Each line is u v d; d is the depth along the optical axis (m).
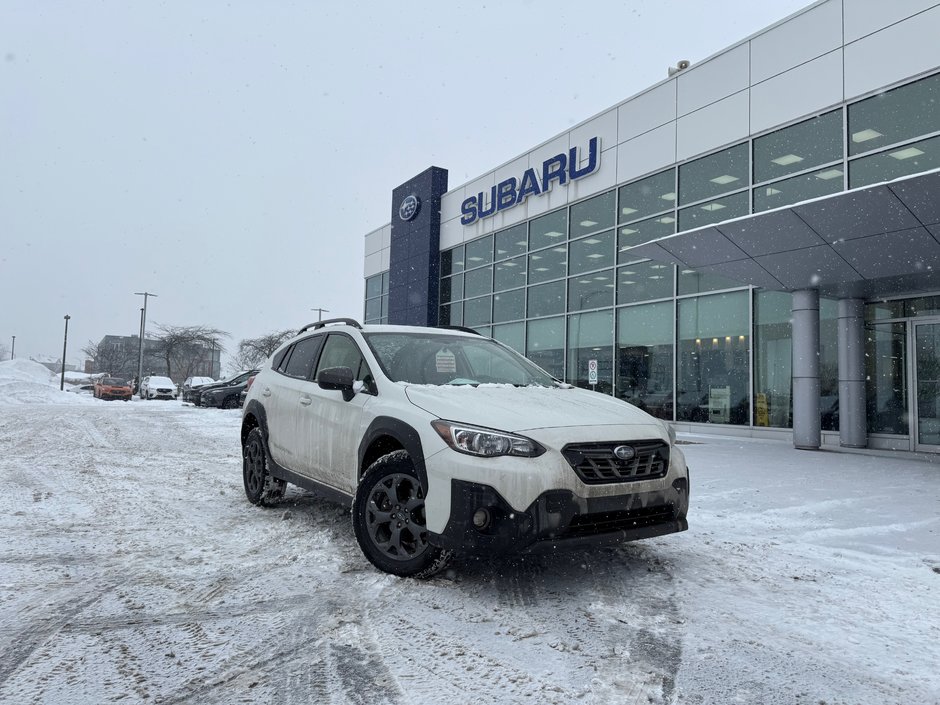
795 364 11.62
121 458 9.14
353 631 2.95
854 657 2.74
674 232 15.48
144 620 3.06
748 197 13.80
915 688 2.47
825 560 4.22
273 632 2.93
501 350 5.41
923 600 3.47
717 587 3.65
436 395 3.97
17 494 6.23
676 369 15.34
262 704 2.28
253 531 4.80
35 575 3.72
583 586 3.62
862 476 7.98
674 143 15.53
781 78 13.22
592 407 4.09
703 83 14.89
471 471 3.38
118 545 4.40
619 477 3.54
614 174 17.17
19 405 25.91
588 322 17.91
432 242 24.98
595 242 17.81
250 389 6.25
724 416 14.23
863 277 10.38
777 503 6.17
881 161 11.50
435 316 24.91
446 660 2.66
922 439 11.20
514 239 21.00
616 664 2.64
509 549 3.28
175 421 17.36
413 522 3.71
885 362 11.86
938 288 11.02
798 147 12.91
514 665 2.62
